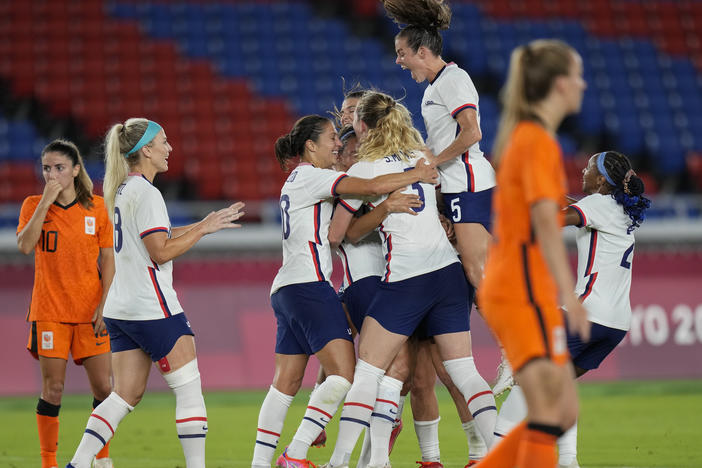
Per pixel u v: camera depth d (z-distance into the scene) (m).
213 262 45.16
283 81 67.50
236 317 42.75
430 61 19.86
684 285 45.34
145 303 17.06
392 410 18.39
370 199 18.81
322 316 17.95
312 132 19.08
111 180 17.78
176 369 17.20
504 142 12.82
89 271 20.27
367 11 75.25
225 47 69.25
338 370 17.81
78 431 28.48
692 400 35.25
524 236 12.48
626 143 65.62
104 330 20.28
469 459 20.14
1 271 42.41
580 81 12.72
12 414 33.62
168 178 59.00
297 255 18.31
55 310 19.91
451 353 18.28
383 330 17.81
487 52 71.19
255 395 38.78
